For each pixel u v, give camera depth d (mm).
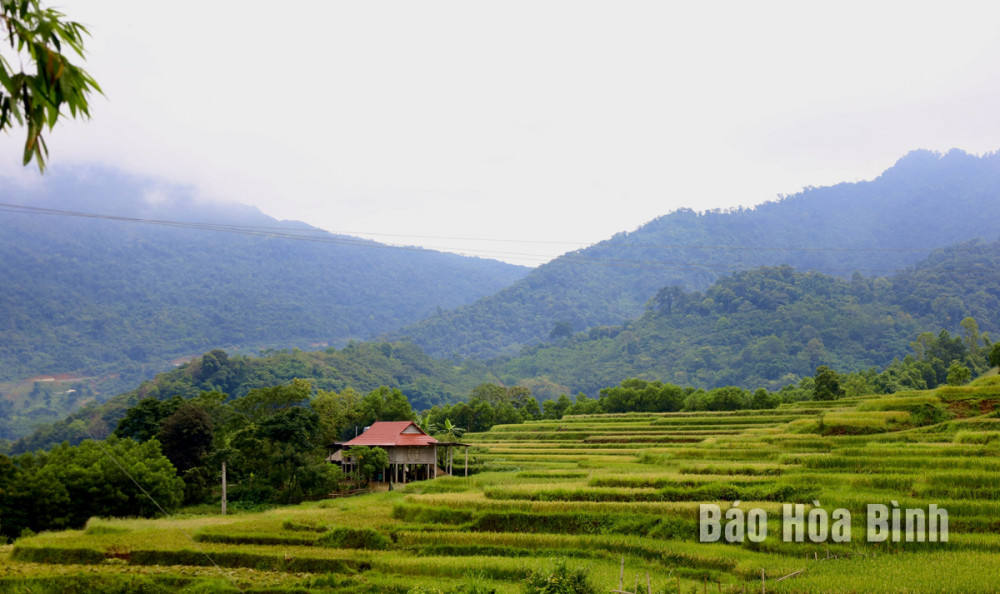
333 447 71750
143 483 39188
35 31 6477
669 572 30797
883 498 37656
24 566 29406
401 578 31016
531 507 40469
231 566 32906
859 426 66500
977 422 60188
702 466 50469
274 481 58688
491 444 89875
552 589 25438
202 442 55219
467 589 27531
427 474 68438
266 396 74250
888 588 25953
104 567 29984
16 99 6402
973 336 176250
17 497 29328
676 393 127625
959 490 38312
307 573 32344
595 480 46125
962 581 26375
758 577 29219
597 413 131250
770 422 89438
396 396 101062
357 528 37000
